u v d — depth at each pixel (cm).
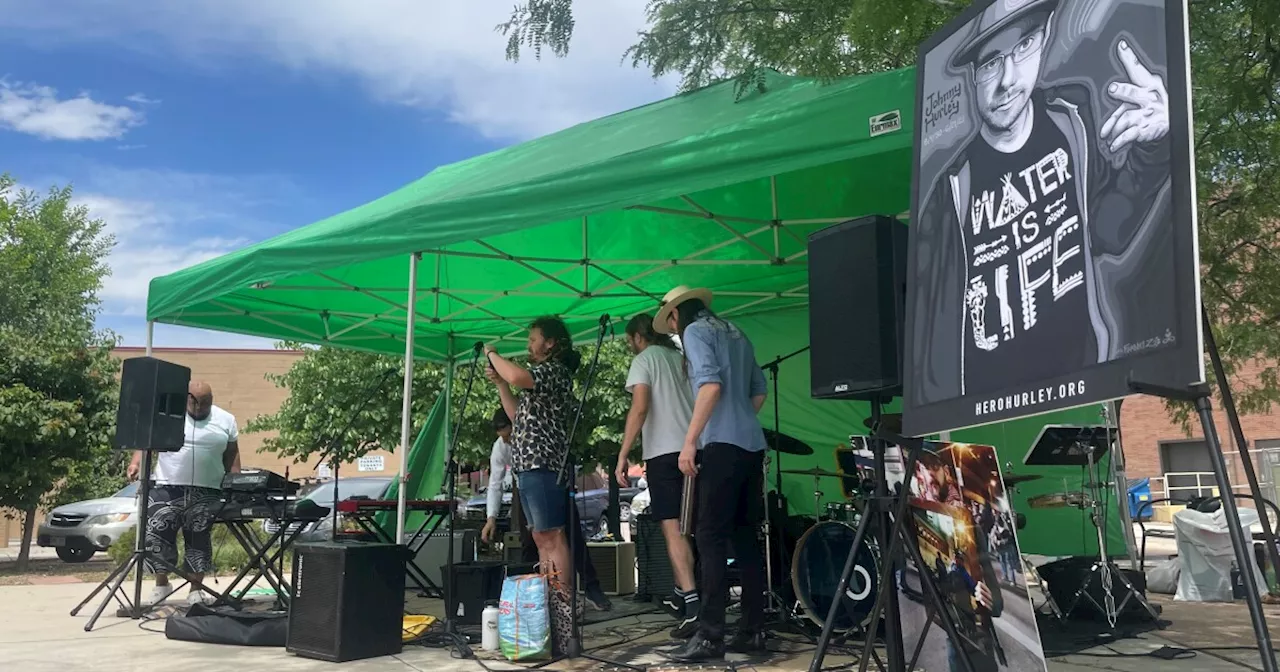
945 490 257
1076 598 476
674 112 463
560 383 420
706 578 368
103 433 998
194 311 656
